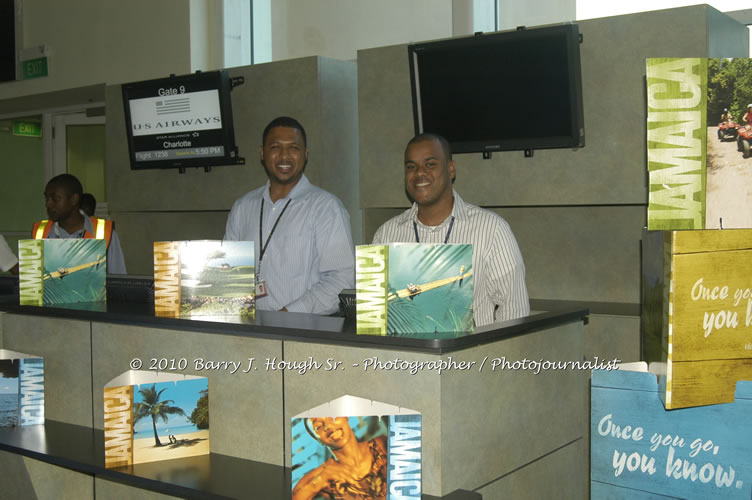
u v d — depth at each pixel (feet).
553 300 13.65
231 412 5.99
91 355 6.89
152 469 5.67
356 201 14.94
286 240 9.34
